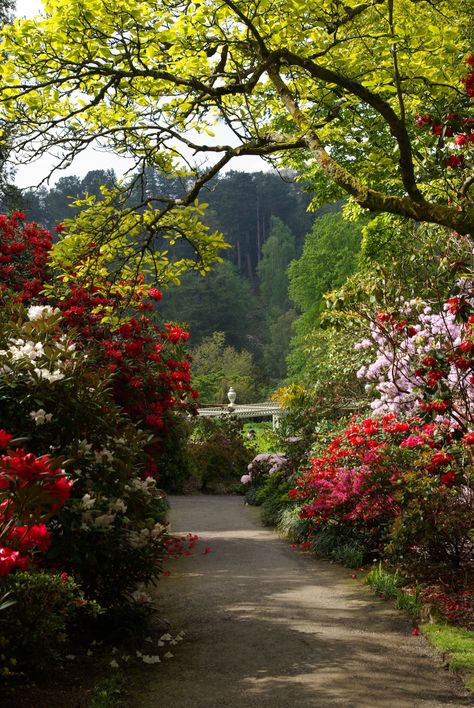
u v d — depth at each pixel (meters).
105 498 4.91
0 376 4.93
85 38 5.32
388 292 7.21
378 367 8.73
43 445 5.07
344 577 7.30
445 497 6.46
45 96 5.99
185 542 9.65
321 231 36.72
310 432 13.02
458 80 5.35
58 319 5.62
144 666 4.68
